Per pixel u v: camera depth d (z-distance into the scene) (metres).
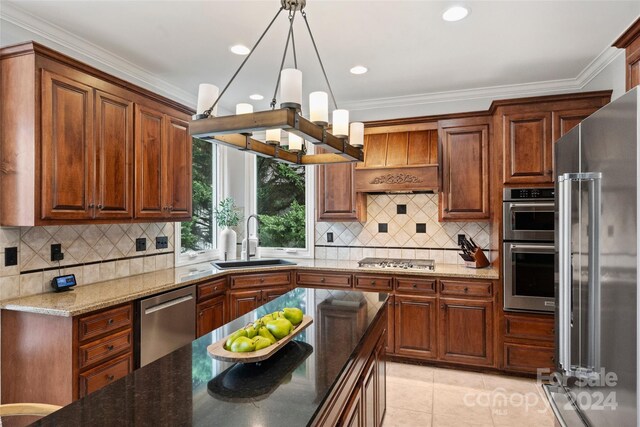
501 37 2.73
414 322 3.55
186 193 3.42
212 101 1.69
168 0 2.26
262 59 3.12
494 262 3.53
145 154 2.97
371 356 1.93
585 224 1.81
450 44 2.84
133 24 2.55
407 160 3.78
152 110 3.04
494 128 3.42
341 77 3.51
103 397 1.15
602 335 1.66
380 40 2.78
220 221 4.42
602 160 1.67
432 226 4.12
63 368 2.14
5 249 2.33
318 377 1.29
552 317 3.14
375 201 4.34
